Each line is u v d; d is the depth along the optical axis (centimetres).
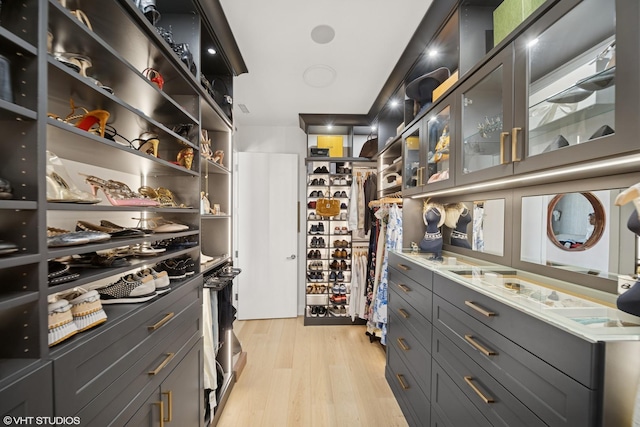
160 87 120
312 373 226
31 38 61
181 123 149
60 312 68
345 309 344
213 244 207
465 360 111
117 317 87
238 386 208
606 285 94
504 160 105
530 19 93
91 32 78
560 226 113
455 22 149
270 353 260
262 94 258
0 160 60
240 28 164
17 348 61
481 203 162
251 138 363
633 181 87
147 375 98
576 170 89
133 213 151
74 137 76
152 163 115
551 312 79
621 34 66
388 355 214
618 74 67
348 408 185
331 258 352
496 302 93
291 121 341
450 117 146
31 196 61
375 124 327
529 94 96
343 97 264
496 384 92
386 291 251
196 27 146
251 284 345
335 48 184
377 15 153
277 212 350
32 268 61
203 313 158
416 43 173
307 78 226
